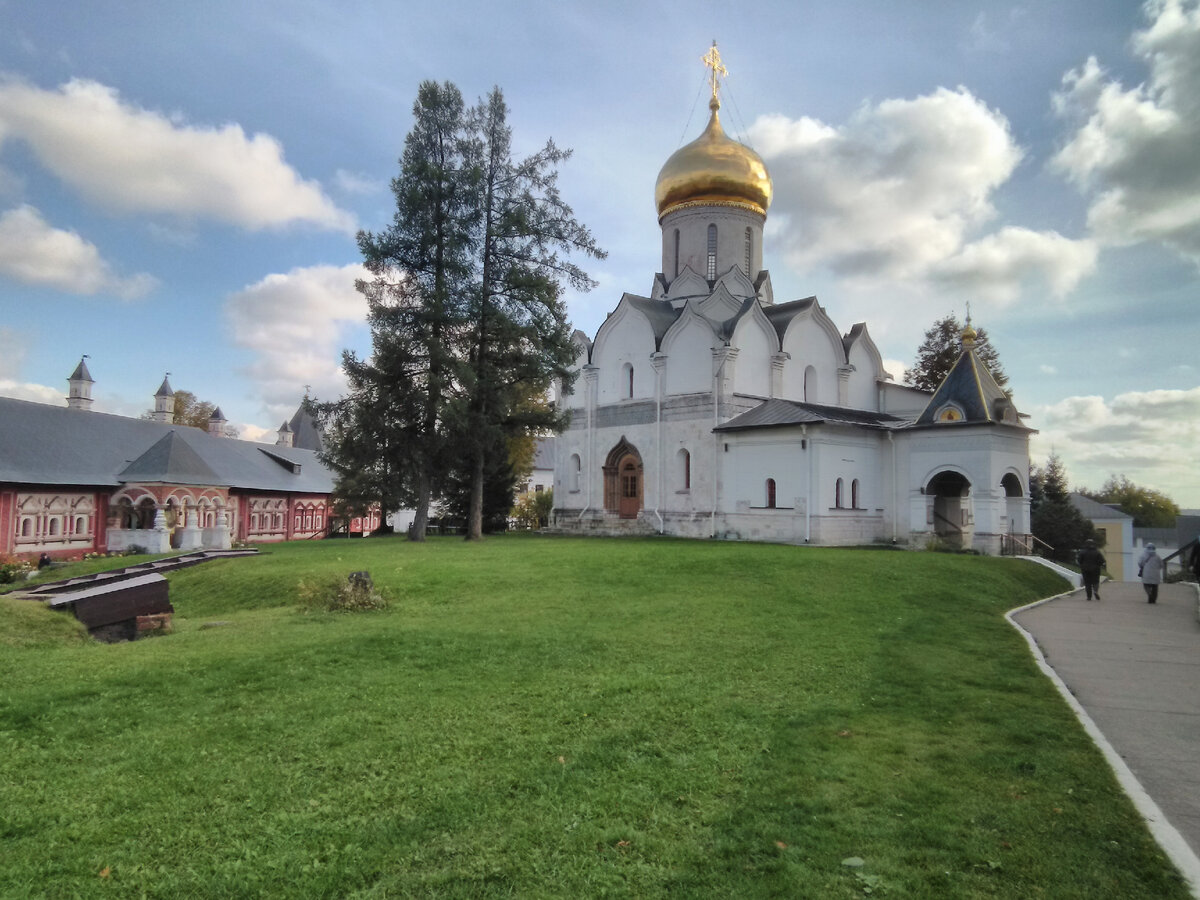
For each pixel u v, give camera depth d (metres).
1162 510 112.88
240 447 56.75
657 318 41.69
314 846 5.69
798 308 41.38
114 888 5.12
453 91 33.69
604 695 9.41
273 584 21.20
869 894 5.13
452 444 32.72
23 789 6.52
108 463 42.72
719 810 6.37
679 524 38.41
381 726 8.18
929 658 12.38
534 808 6.32
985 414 32.06
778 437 34.59
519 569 21.31
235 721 8.23
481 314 33.16
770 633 13.69
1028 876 5.36
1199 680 11.73
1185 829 6.23
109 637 15.05
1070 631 16.72
